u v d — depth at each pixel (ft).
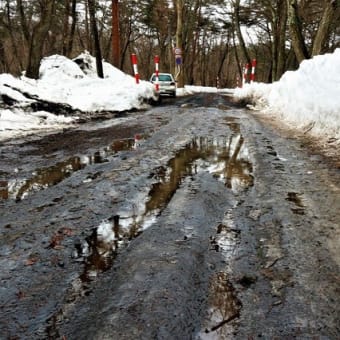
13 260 8.88
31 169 16.80
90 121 33.04
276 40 77.97
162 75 69.10
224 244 9.64
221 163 17.52
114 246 9.52
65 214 11.59
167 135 24.58
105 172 16.06
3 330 6.53
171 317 6.80
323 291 7.65
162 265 8.50
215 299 7.38
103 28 112.57
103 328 6.51
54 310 7.06
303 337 6.39
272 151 20.12
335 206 12.19
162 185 14.28
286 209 11.91
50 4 43.65
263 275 8.24
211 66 217.36
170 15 118.42
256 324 6.69
